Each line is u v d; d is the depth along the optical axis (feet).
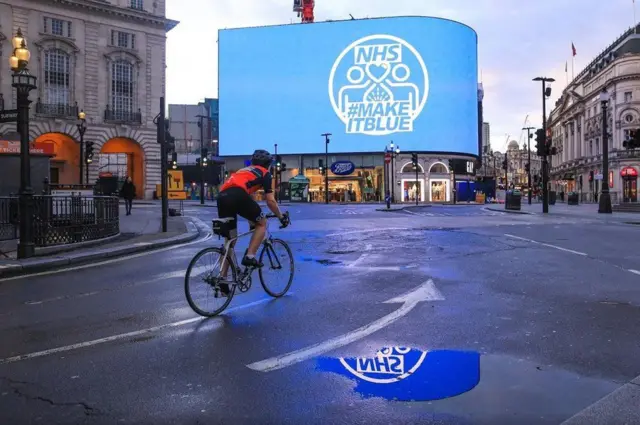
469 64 229.66
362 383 11.57
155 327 16.65
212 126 291.79
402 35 221.25
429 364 12.75
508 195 111.86
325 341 14.82
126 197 81.66
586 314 17.72
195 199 234.79
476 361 12.94
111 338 15.40
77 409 10.39
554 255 33.09
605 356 13.30
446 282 23.90
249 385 11.54
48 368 12.83
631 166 219.20
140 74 171.53
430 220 72.64
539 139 95.91
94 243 38.96
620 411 9.89
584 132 283.38
